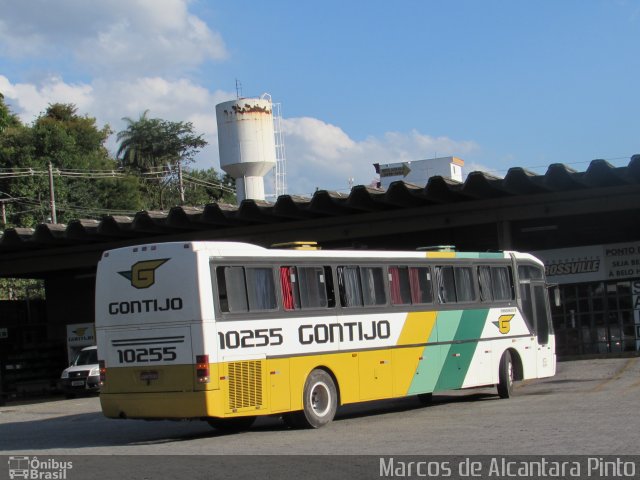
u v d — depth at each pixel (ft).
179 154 261.03
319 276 53.21
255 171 137.28
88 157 214.07
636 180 82.43
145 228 97.60
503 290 67.67
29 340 129.80
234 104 136.26
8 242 103.45
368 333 55.47
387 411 62.44
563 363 91.97
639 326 93.20
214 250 47.67
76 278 128.26
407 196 88.58
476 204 92.68
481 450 37.04
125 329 48.60
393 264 58.39
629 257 93.66
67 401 102.42
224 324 47.16
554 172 80.59
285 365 49.96
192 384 46.24
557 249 96.84
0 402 111.45
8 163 193.67
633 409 50.16
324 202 90.38
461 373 62.23
